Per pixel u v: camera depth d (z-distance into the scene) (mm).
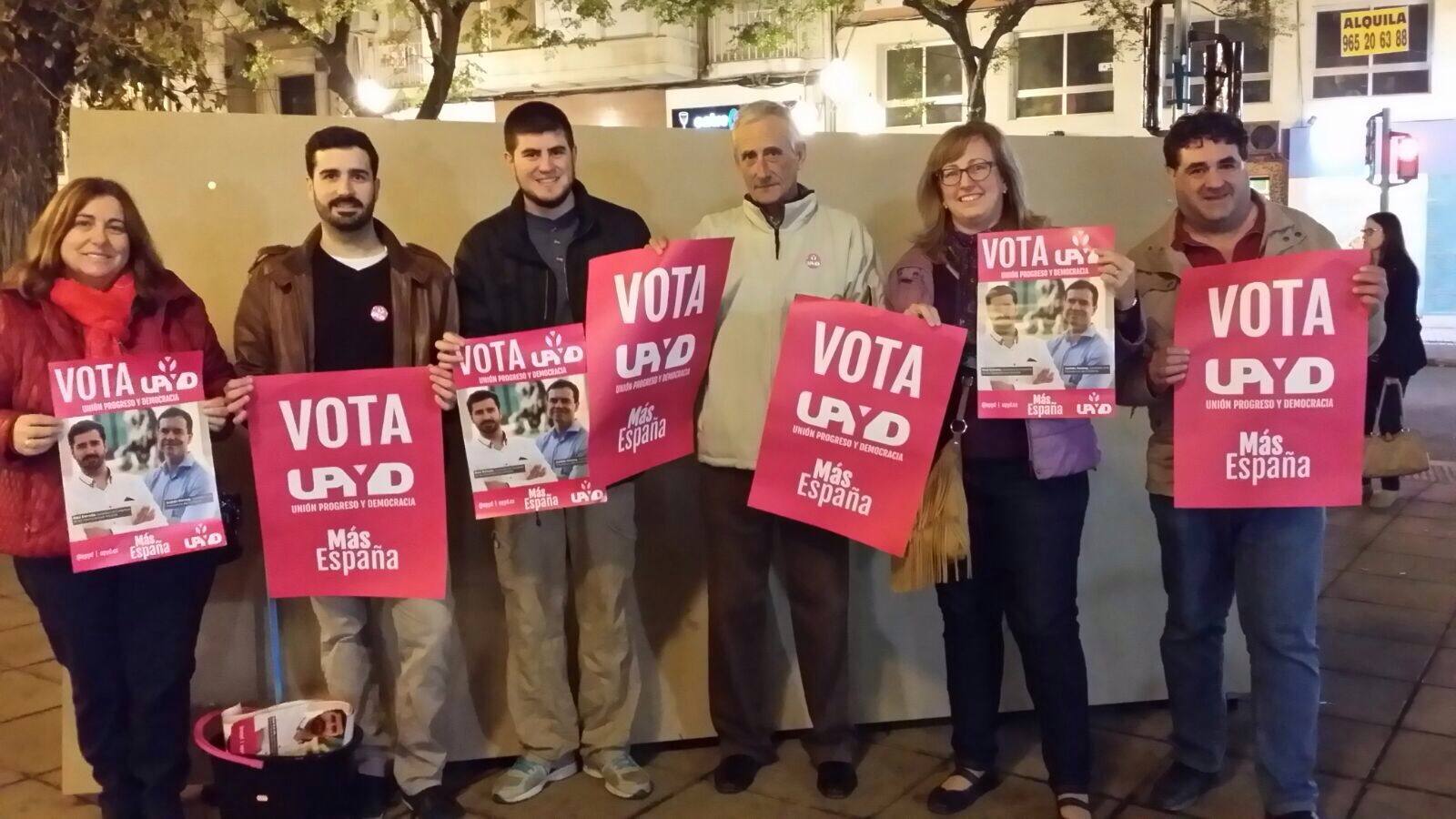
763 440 3113
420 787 3197
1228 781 3432
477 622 3588
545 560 3260
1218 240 2971
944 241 3078
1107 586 3951
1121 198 3795
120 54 7070
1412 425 10914
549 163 3008
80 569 2688
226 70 10609
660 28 16109
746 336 3232
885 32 17109
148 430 2748
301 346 2961
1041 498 2996
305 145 3340
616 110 17203
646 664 3723
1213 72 5590
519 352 2973
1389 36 16250
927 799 3330
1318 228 2949
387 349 2998
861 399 3035
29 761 3660
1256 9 14750
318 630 3490
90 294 2758
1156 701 4047
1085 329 2859
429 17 9867
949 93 17219
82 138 3201
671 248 3002
